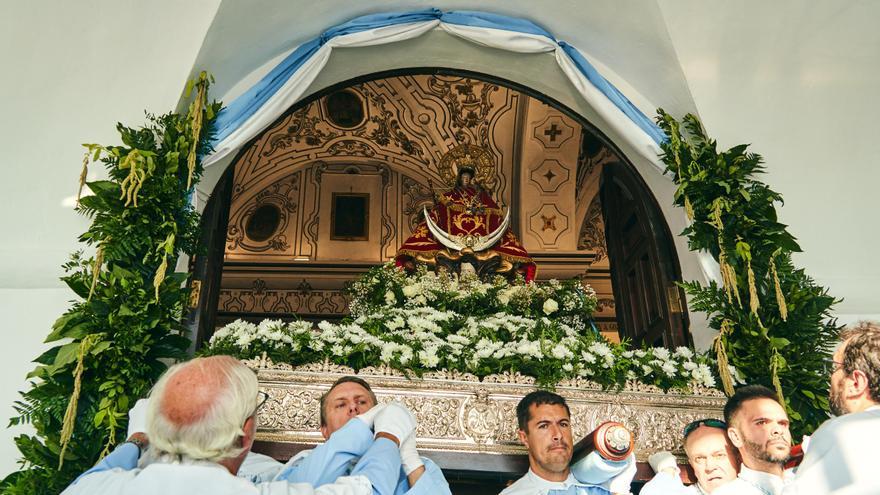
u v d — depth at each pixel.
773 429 2.95
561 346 4.23
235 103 5.01
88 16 4.91
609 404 4.15
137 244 4.00
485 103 10.53
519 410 3.44
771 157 5.27
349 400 3.19
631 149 5.61
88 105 4.85
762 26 5.29
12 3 4.87
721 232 4.68
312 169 11.85
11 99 4.81
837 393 2.29
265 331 4.14
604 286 11.50
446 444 3.96
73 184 4.75
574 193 10.80
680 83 5.38
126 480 1.90
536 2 5.45
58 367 3.56
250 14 5.00
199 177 4.59
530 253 10.61
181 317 4.34
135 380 3.74
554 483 3.27
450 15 5.57
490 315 4.92
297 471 2.40
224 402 1.94
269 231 11.65
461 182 7.29
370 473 2.19
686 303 5.22
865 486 1.92
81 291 3.91
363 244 11.55
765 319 4.49
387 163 11.73
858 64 5.39
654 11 5.23
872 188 5.28
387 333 4.36
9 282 4.53
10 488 3.39
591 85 5.34
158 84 4.89
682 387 4.24
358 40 5.42
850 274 5.09
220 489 1.86
